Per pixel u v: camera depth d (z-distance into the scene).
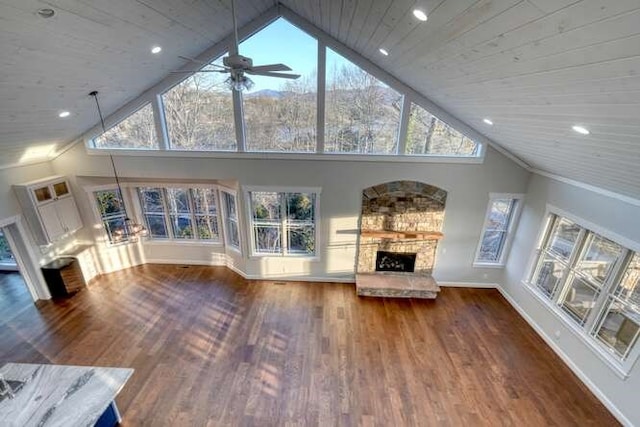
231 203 6.30
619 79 1.62
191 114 5.41
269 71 2.97
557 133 3.06
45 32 2.70
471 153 5.40
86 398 3.00
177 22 3.66
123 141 5.62
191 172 5.72
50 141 5.10
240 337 4.75
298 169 5.56
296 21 4.79
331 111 5.25
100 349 4.47
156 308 5.41
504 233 5.92
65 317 5.14
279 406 3.67
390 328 5.01
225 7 3.89
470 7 1.78
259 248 6.31
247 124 5.39
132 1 2.84
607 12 1.22
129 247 6.70
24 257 5.32
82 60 3.44
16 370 3.28
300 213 5.97
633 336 3.61
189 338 4.71
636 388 3.42
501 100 3.04
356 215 5.81
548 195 4.94
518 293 5.55
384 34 3.24
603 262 4.06
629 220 3.60
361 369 4.21
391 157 5.38
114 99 4.88
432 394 3.88
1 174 4.87
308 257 6.20
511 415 3.64
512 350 4.63
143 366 4.20
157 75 4.90
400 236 5.70
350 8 3.08
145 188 6.50
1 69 2.90
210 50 4.98
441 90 4.00
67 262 5.71
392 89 5.11
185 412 3.58
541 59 1.90
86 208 6.09
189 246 6.85
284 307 5.49
